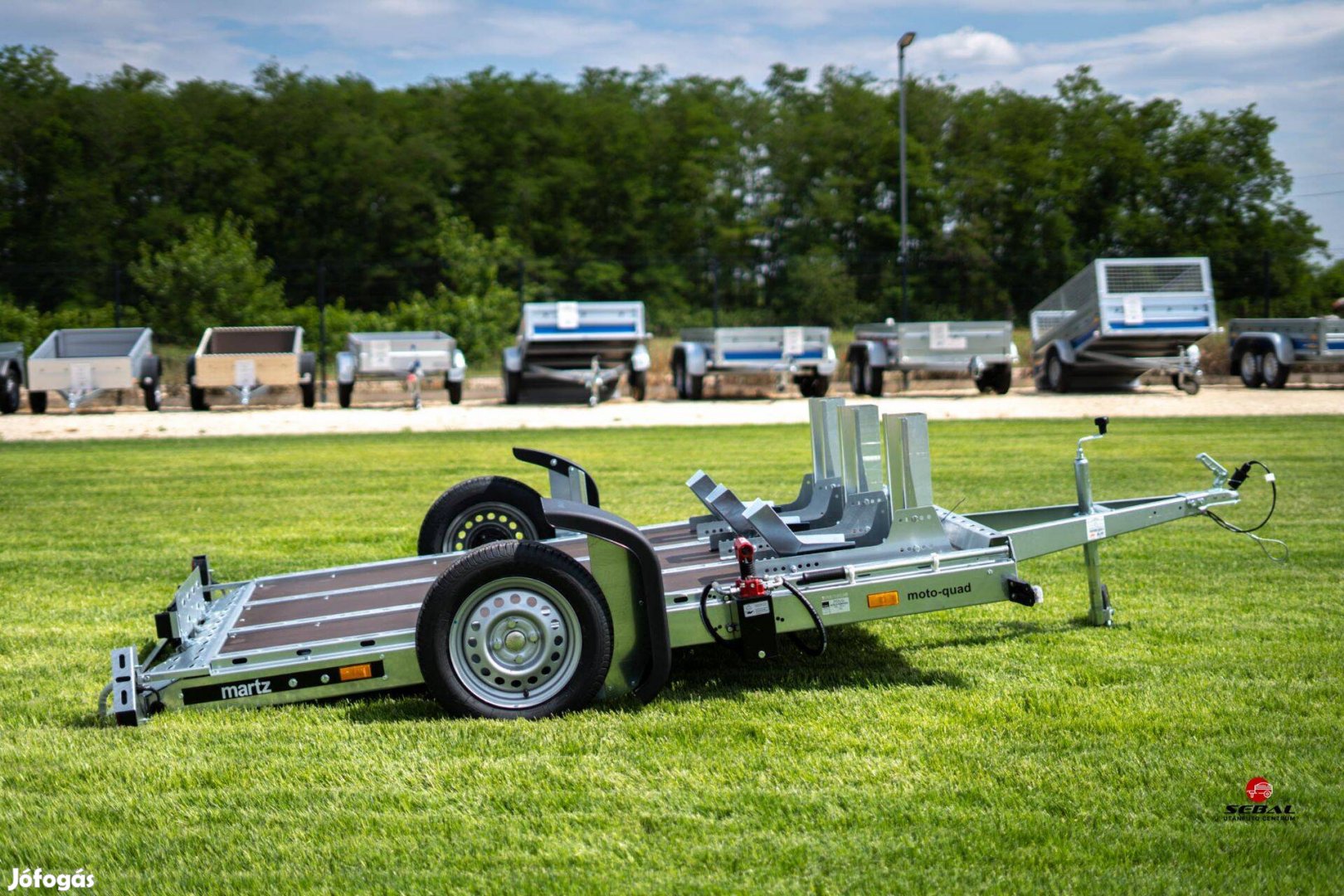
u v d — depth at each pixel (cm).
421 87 7069
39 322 4275
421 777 392
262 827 357
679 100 7469
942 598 493
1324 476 1153
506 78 7050
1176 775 388
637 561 458
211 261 4028
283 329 2645
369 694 483
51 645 580
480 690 448
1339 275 5516
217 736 434
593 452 1493
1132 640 556
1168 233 6481
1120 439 1580
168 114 6194
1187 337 2497
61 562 790
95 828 359
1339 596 645
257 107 6450
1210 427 1741
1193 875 320
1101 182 6675
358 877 325
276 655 456
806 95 7569
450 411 2327
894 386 2934
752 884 317
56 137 5888
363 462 1427
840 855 333
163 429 1977
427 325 4062
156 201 6081
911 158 6706
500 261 4594
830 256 6519
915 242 6688
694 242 7119
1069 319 2611
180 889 320
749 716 450
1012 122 7038
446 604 438
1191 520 898
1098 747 413
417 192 6266
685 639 469
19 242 5775
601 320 2508
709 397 2714
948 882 317
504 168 6706
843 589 480
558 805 370
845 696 474
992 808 363
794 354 2573
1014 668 512
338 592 545
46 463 1444
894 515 508
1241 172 6538
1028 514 591
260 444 1694
